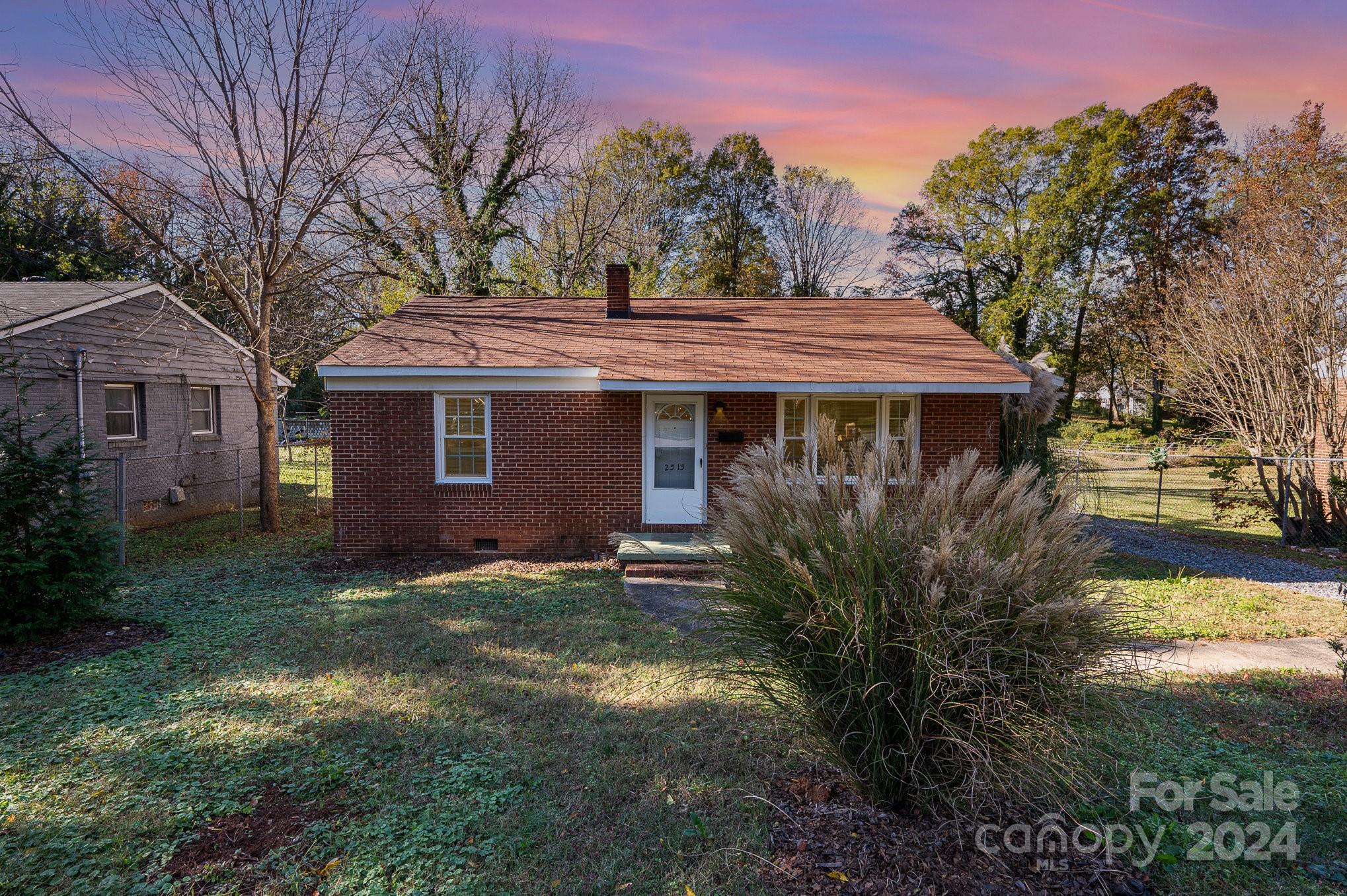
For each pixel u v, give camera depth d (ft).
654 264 97.09
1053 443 41.29
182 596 27.48
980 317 111.45
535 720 15.71
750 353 36.50
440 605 25.95
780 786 12.63
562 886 10.05
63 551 21.36
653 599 27.02
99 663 19.42
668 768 13.39
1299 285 40.34
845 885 9.75
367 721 15.55
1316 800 12.28
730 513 11.85
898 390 32.45
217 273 41.22
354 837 11.14
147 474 45.11
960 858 10.24
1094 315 105.60
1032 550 9.91
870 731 10.50
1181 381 49.62
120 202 41.65
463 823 11.54
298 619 24.00
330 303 63.72
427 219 53.83
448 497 35.40
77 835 11.12
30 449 21.90
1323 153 58.34
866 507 10.30
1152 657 14.48
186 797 12.32
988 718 9.84
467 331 39.86
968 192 106.73
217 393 53.06
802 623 10.48
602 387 32.81
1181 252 90.48
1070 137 96.07
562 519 35.60
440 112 70.74
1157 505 47.83
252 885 10.03
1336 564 34.78
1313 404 40.86
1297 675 18.88
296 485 66.80
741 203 120.47
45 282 45.73
